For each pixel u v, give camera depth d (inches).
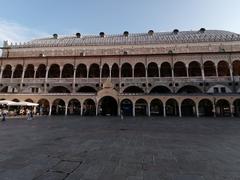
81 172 267.3
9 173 260.5
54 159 332.2
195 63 2154.3
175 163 318.0
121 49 2421.3
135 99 1893.5
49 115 1937.7
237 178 251.1
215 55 1999.3
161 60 2090.3
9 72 2404.0
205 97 1774.1
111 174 261.1
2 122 1140.5
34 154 366.9
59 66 2265.0
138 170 279.7
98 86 2101.4
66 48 2497.5
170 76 2219.5
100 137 590.9
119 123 1106.1
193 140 546.3
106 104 2229.3
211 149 428.8
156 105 2154.3
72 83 2134.6
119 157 351.3
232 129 825.5
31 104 1722.4
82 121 1242.0
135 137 594.2
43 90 2143.2
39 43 2657.5
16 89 2194.9
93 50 2459.4
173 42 2337.6
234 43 2202.3
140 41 2471.7
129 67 2262.6
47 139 547.2
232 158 352.5
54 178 243.0
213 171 279.0
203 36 2427.4
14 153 374.6
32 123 1080.8
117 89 2071.9
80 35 2866.6
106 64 2266.2
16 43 2623.0
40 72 2364.7
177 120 1360.7
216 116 1844.2
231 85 1920.5
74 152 386.3
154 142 509.4
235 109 1931.6
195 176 257.8
